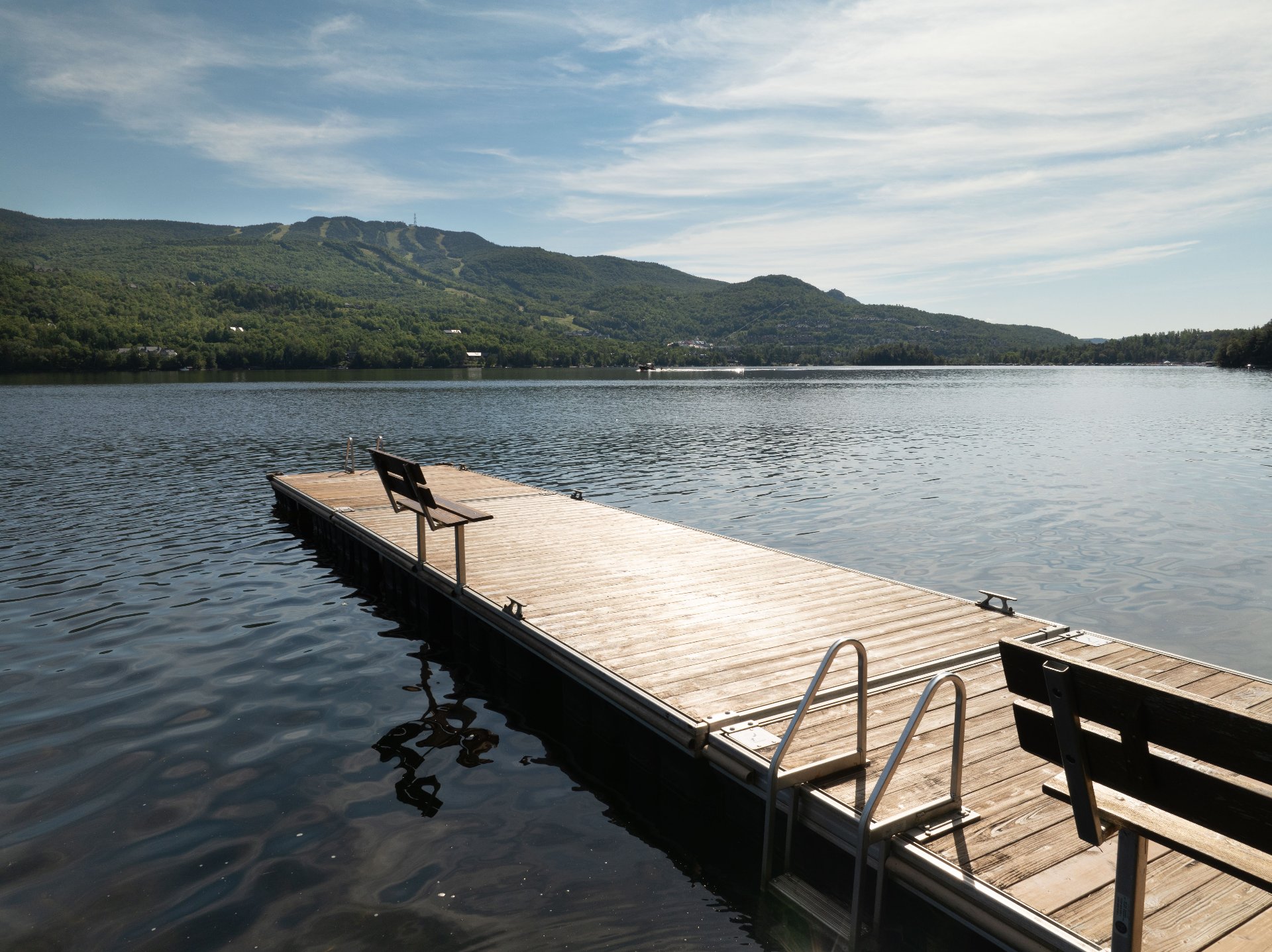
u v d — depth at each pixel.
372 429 33.78
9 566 11.52
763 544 13.26
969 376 123.38
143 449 26.08
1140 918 2.65
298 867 4.54
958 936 3.62
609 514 12.27
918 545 13.14
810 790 4.31
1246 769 2.11
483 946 3.88
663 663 6.23
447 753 6.09
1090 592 10.52
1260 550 12.68
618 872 4.55
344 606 9.85
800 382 98.38
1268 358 127.06
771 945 3.92
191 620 9.20
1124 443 27.73
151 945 3.88
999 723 5.11
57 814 5.09
